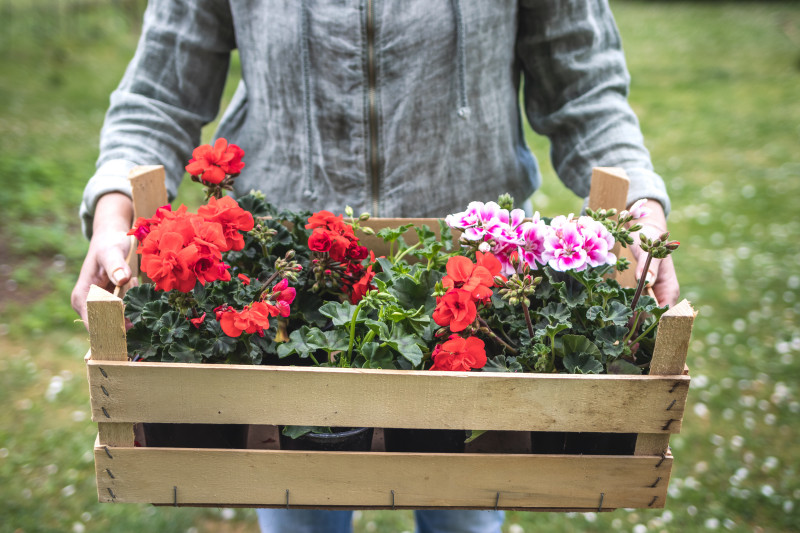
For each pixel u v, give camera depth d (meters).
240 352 1.13
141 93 1.49
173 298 1.11
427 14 1.38
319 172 1.47
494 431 1.18
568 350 1.13
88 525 2.44
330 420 0.99
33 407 3.03
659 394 0.98
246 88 1.53
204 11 1.48
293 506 1.05
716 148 7.36
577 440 1.11
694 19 15.58
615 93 1.49
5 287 4.00
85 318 1.24
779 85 9.91
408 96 1.42
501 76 1.46
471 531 1.56
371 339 1.16
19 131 6.49
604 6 1.49
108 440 1.01
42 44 9.95
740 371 3.47
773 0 17.17
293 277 1.19
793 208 5.70
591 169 1.45
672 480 2.73
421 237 1.34
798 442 2.96
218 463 1.02
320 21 1.38
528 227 1.18
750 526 2.52
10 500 2.52
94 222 1.29
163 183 1.35
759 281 4.42
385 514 2.57
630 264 1.31
